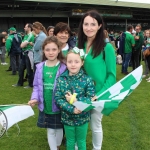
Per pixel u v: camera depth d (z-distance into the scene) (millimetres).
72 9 35656
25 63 5797
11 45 7473
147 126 3391
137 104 4438
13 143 2916
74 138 2240
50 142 2375
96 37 2160
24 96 5008
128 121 3590
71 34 2963
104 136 3066
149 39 7410
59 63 2273
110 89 2104
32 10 35062
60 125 2309
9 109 2062
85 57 2172
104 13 38156
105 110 2008
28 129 3334
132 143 2879
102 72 2158
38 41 4676
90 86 2078
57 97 2096
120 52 7461
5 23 37375
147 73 7102
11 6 31703
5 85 6121
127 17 39688
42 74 2252
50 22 40656
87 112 2160
